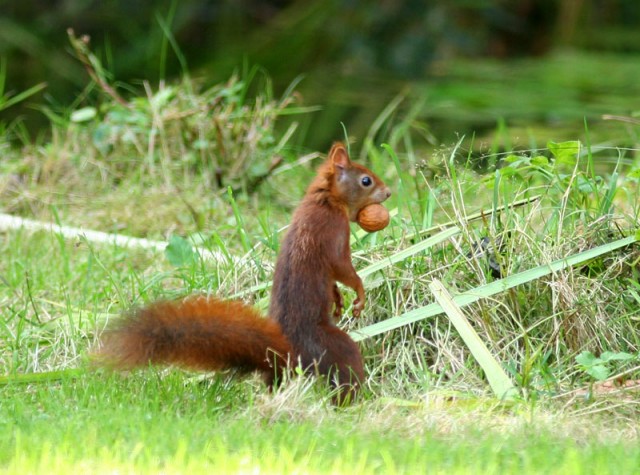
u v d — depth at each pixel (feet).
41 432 24.21
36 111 80.94
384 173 50.11
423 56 104.27
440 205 36.01
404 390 30.32
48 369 31.68
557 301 31.89
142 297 35.24
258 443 23.75
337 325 32.60
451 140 64.28
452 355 31.12
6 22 108.47
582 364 29.12
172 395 28.09
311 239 28.55
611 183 35.04
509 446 23.77
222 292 34.45
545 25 115.34
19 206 47.83
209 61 104.68
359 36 105.29
